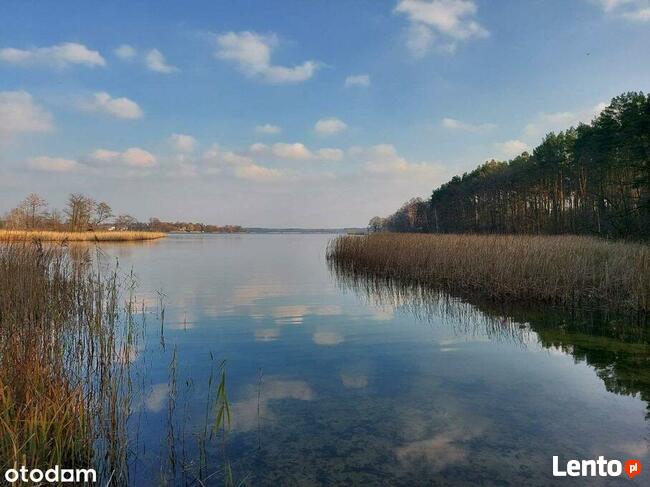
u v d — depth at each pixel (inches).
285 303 457.4
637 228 874.1
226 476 135.2
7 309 242.1
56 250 407.8
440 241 671.8
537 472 136.3
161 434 162.7
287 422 173.0
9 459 121.6
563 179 1427.2
